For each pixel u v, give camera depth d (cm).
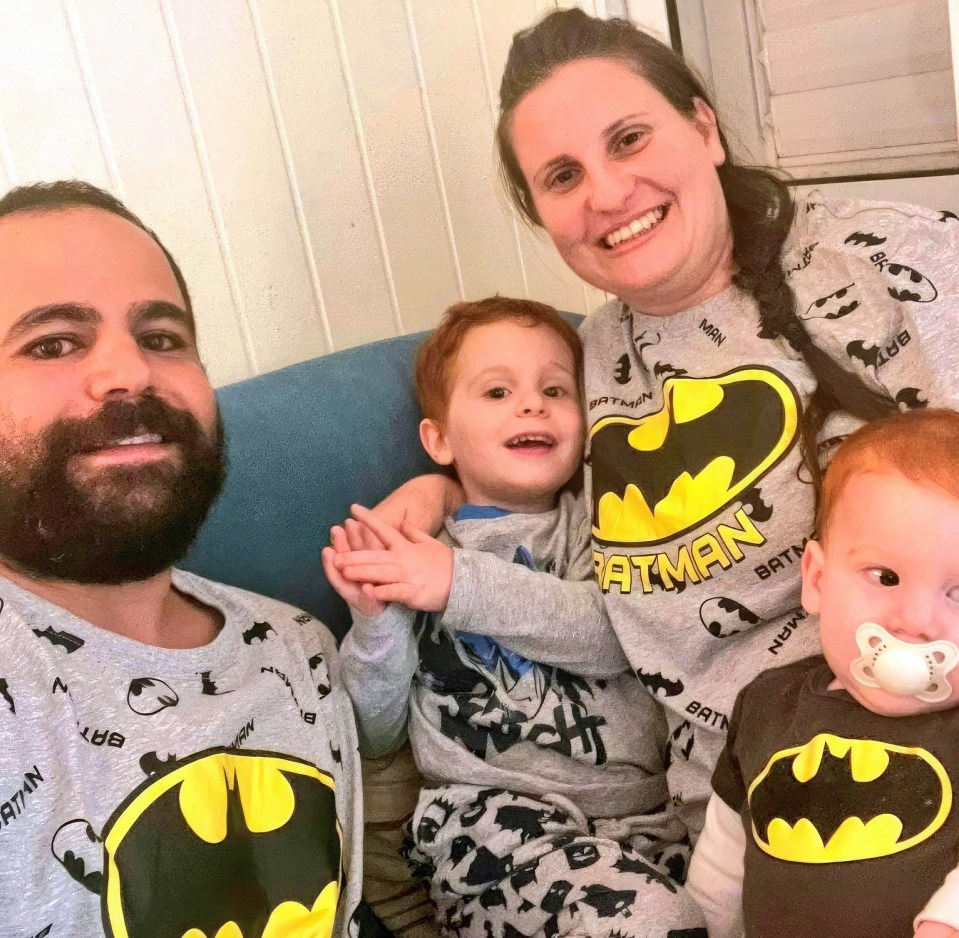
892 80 132
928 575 67
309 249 134
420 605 90
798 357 89
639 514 93
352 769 86
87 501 69
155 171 120
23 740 65
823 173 144
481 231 150
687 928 78
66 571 71
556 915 83
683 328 97
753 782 74
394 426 110
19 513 69
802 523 85
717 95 147
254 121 127
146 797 68
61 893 64
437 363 109
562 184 96
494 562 94
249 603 88
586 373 104
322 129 133
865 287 87
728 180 98
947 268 86
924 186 132
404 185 141
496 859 89
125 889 66
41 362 71
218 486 79
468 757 94
